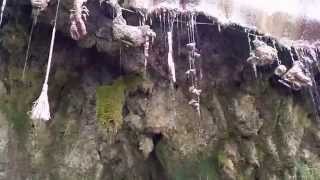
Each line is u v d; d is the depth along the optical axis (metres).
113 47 1.66
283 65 1.89
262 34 1.82
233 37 1.81
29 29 1.72
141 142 1.91
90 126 1.86
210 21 1.73
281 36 1.91
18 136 1.81
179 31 1.73
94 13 1.54
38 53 1.79
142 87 1.83
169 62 1.70
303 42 1.95
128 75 1.84
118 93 1.85
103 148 1.90
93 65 1.86
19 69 1.80
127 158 1.99
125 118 1.87
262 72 1.95
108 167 1.97
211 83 1.96
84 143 1.87
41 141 1.83
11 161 1.80
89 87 1.86
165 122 1.89
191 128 1.99
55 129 1.86
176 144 1.98
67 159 1.85
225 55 1.89
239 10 1.81
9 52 1.79
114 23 1.55
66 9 1.47
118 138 1.93
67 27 1.58
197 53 1.78
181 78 1.87
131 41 1.57
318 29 2.00
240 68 1.91
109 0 1.53
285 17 1.92
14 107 1.82
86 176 1.89
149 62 1.78
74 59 1.83
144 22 1.65
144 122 1.87
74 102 1.88
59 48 1.80
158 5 1.67
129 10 1.62
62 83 1.88
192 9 1.70
